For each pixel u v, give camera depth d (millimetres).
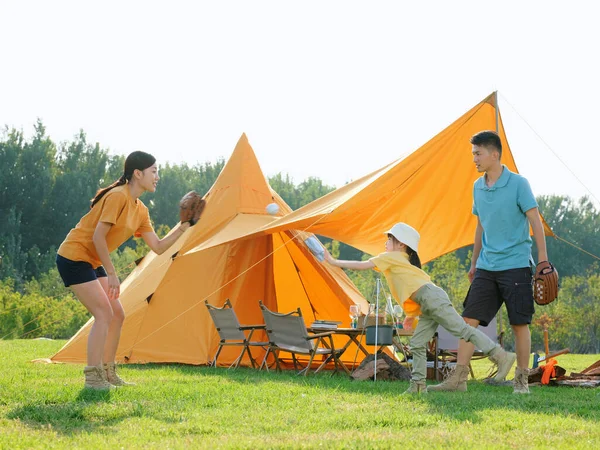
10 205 48906
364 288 26656
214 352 9367
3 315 23766
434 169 8617
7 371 7535
